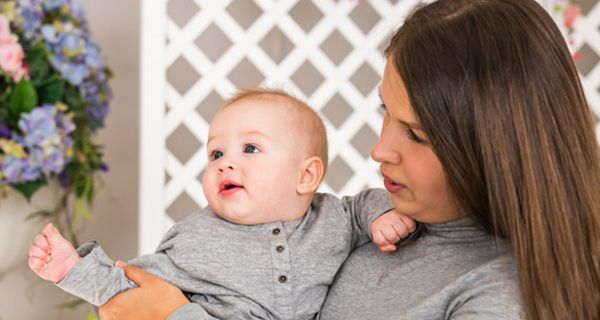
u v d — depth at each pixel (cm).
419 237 97
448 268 88
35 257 93
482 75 80
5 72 169
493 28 82
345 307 95
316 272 99
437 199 88
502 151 80
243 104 108
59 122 178
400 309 87
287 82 212
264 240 101
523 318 79
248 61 263
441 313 85
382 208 102
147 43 198
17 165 167
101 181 212
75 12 187
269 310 97
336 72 213
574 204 81
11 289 196
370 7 255
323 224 104
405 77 83
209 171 105
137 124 237
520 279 79
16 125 171
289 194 105
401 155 87
